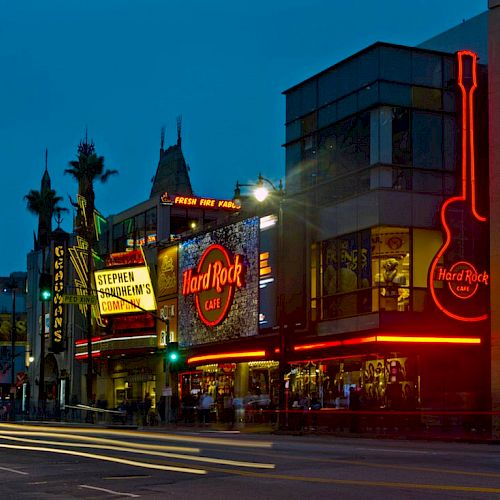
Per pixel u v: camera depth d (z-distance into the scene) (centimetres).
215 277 5672
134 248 7194
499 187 4081
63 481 1802
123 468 2067
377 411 3953
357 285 4494
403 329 4297
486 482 1636
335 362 4672
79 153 7938
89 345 6253
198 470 1988
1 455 2495
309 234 4841
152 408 6128
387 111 4462
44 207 8981
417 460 2230
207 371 5878
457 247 4412
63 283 7762
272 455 2430
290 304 4869
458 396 4041
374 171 4456
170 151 9181
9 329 10494
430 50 4550
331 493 1516
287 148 5147
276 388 5131
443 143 4525
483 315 4375
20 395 9212
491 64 4162
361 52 4584
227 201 7100
